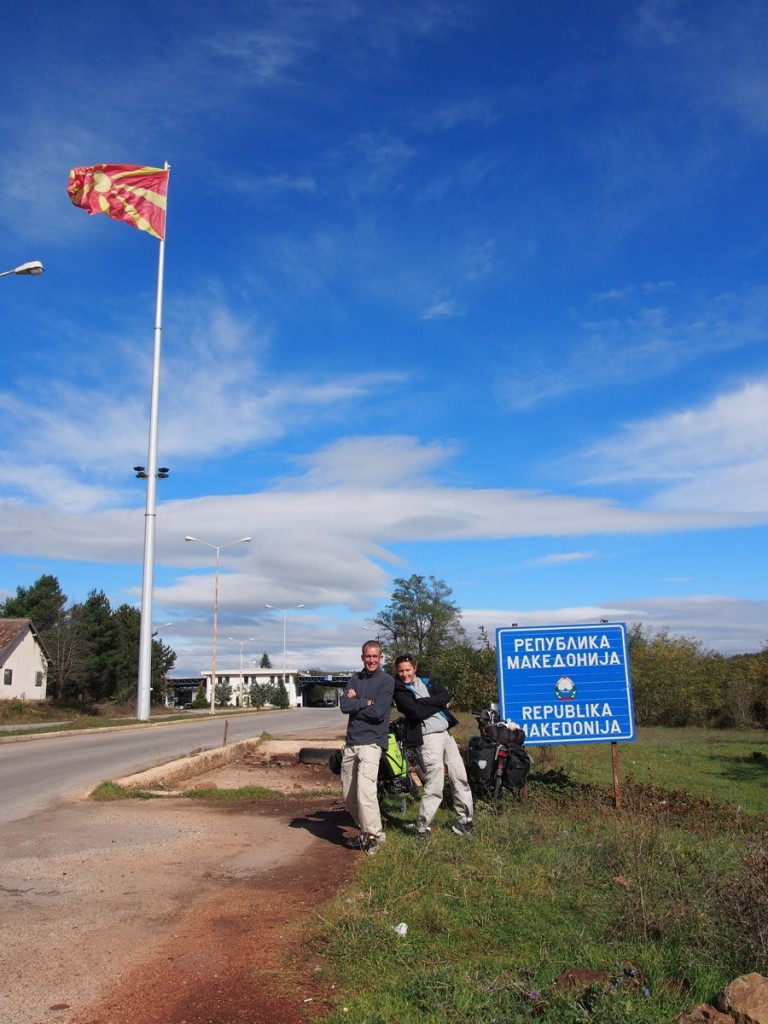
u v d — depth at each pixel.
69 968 4.45
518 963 4.53
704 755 20.98
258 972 4.41
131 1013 3.93
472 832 7.58
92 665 63.16
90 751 18.89
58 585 74.75
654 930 4.96
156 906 5.54
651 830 6.91
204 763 13.95
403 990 4.14
